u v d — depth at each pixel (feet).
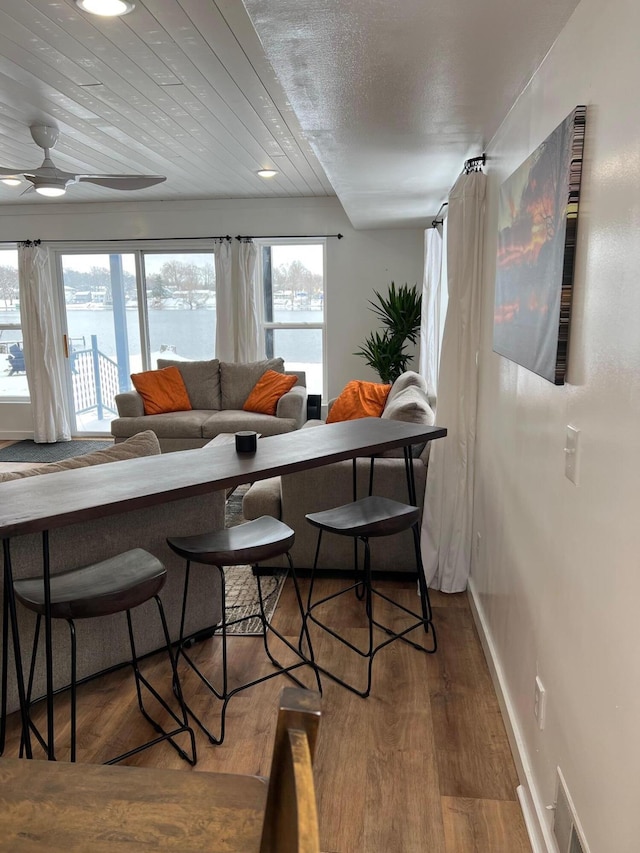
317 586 10.78
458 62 5.91
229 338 21.90
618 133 3.79
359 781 6.33
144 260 22.22
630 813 3.49
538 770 5.60
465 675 8.13
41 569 7.08
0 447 21.72
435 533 10.36
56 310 22.71
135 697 7.70
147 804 2.73
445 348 9.75
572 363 4.68
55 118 12.00
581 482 4.45
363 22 5.00
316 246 21.85
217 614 8.97
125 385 23.20
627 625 3.58
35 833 2.59
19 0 7.29
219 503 8.47
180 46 8.61
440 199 14.53
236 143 13.87
